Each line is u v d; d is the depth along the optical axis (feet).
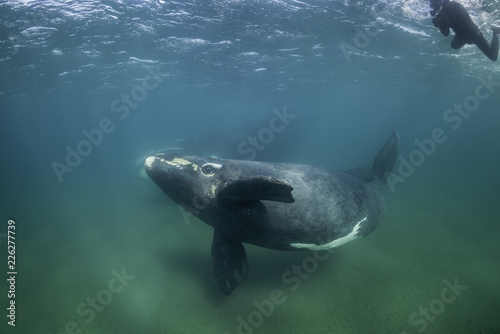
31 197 59.16
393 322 17.63
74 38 42.68
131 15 36.24
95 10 34.47
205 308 19.52
